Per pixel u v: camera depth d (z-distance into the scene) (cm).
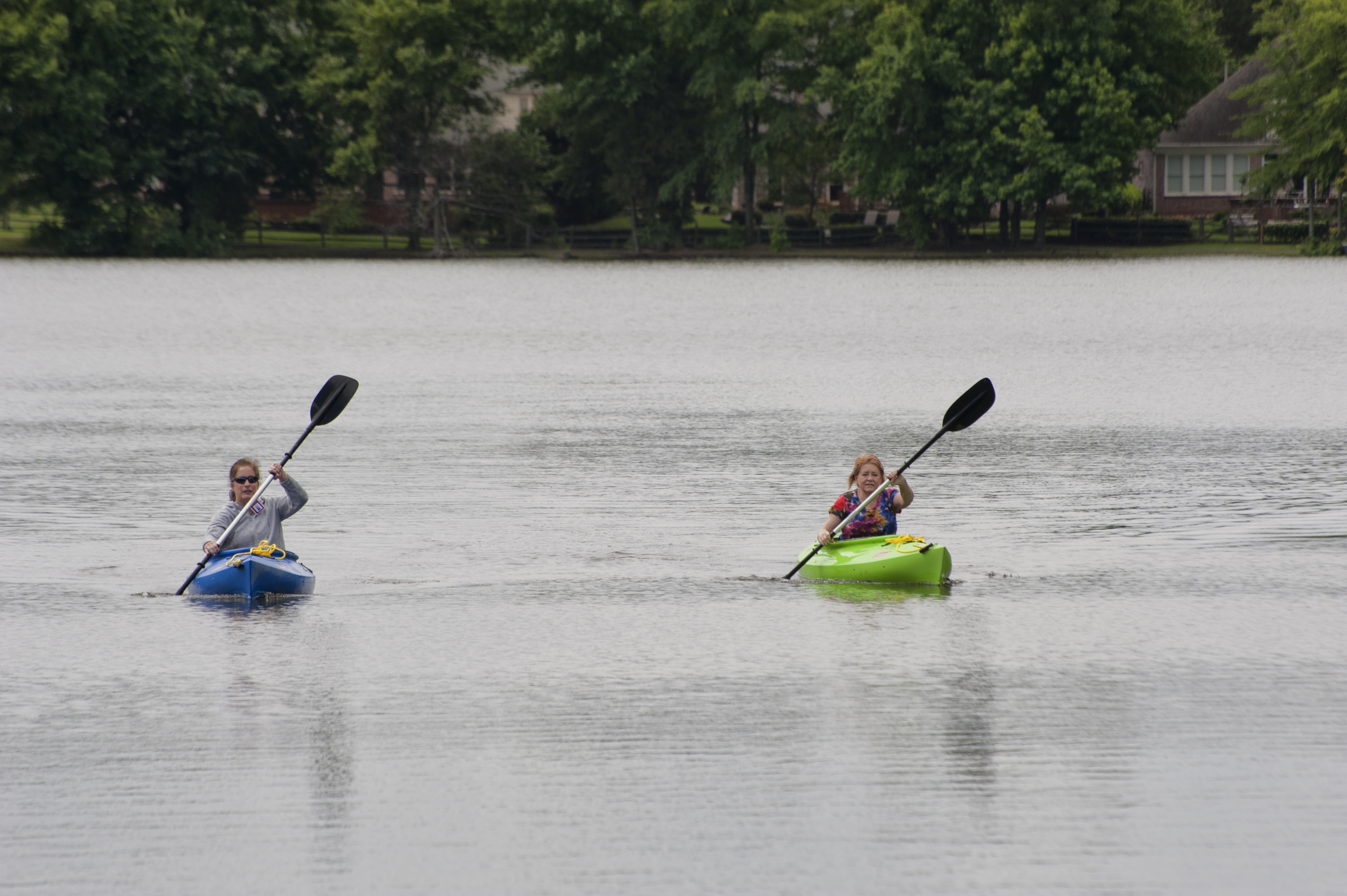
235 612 4481
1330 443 7675
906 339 14012
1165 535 5600
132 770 3102
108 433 8238
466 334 14725
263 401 9706
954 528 5766
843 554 5016
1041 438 8025
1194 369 11250
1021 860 2658
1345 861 2653
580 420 8788
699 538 5588
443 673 3809
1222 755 3172
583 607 4538
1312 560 5141
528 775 3058
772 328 15325
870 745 3238
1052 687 3669
